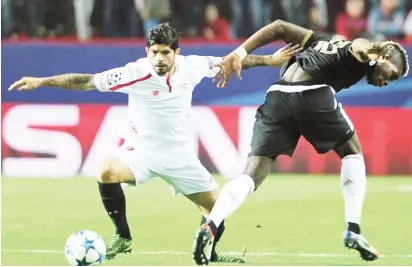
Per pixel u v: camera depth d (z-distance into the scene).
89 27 49.22
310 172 45.59
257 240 30.30
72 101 45.38
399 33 48.94
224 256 26.42
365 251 24.52
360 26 49.09
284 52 25.86
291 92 24.50
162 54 24.64
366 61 24.67
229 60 25.22
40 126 45.56
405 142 45.16
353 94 45.16
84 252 24.95
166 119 25.44
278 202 38.09
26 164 45.56
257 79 44.91
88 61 45.31
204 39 48.50
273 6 49.25
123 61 45.16
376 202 38.44
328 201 38.44
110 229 32.75
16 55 45.50
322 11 49.28
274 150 24.52
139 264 25.97
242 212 35.84
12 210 36.47
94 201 38.62
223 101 45.12
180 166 25.80
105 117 45.38
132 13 48.97
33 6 48.97
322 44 25.14
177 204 37.78
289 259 26.94
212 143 45.03
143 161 25.69
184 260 26.73
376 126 45.22
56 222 33.97
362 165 25.06
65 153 45.50
